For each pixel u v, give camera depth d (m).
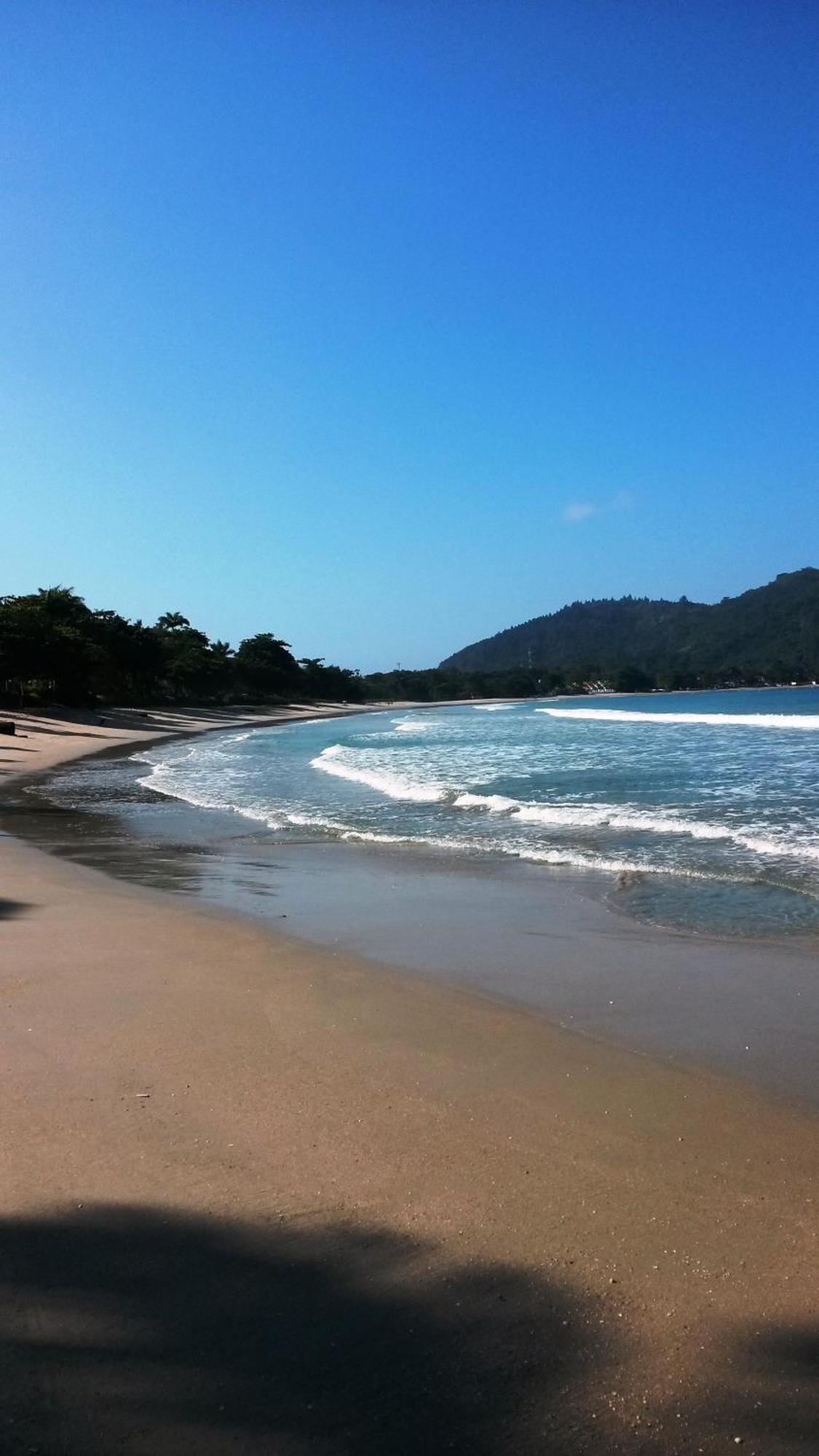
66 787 25.42
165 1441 2.36
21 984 6.66
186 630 132.50
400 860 12.27
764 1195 3.61
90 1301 2.90
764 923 8.48
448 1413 2.46
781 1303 2.90
